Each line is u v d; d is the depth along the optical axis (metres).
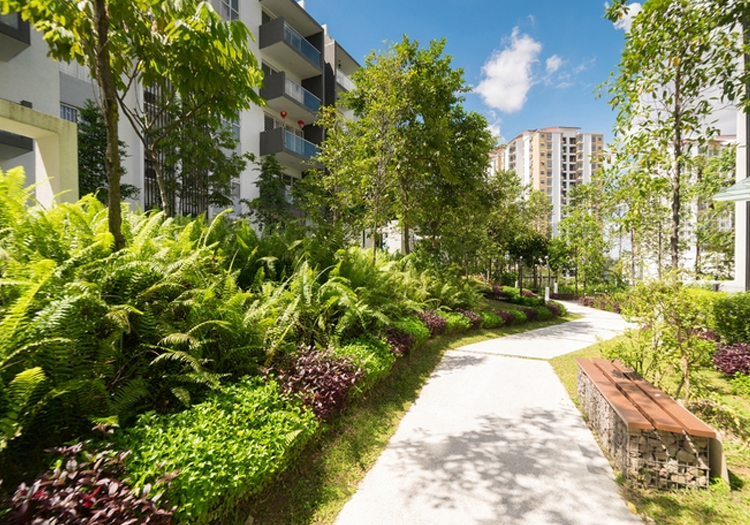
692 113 4.71
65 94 11.49
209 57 3.17
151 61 3.47
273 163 13.52
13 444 2.04
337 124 12.09
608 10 4.58
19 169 3.20
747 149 8.62
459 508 2.48
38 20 2.89
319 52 19.86
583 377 4.30
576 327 12.45
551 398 4.71
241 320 3.28
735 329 5.90
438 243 14.71
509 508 2.48
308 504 2.49
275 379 3.21
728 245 12.52
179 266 3.10
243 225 5.66
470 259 15.48
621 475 2.87
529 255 22.05
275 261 5.64
